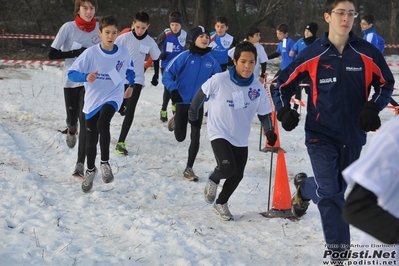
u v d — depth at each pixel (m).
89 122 5.88
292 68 4.33
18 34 22.86
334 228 4.07
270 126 5.32
